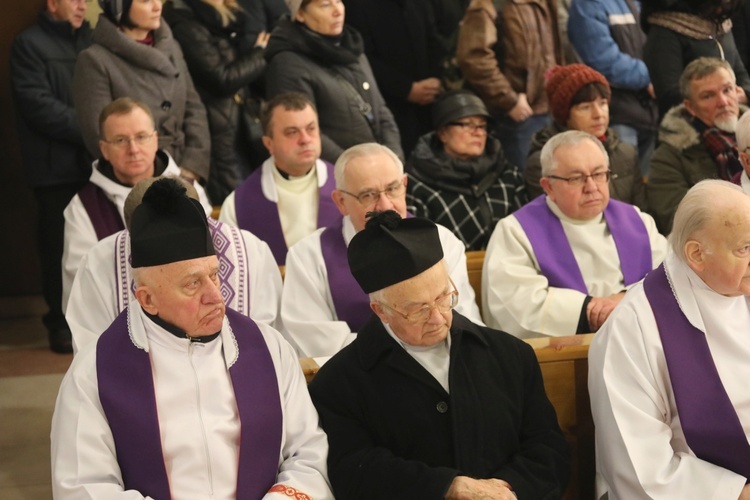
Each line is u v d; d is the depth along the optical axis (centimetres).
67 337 1332
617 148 1197
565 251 1005
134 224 648
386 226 671
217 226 887
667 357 715
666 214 1182
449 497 657
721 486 677
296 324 910
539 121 1361
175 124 1217
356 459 682
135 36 1181
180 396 664
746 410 708
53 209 1307
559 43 1365
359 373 702
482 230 1154
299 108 1106
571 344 788
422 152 1173
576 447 792
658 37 1309
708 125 1167
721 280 696
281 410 690
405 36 1336
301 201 1128
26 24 1499
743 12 1388
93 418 650
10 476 1002
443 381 700
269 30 1362
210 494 662
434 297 665
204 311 655
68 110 1285
